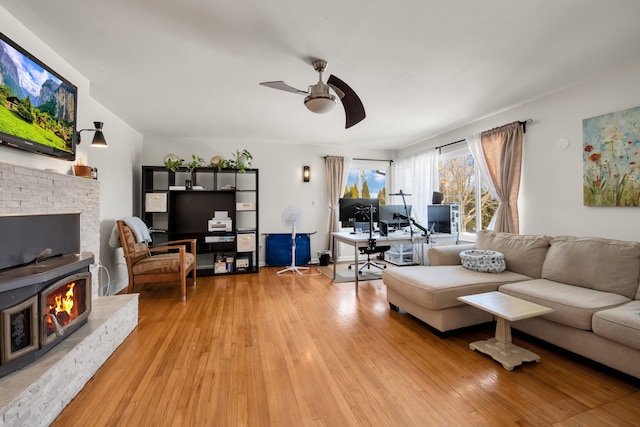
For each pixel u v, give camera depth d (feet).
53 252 6.40
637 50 7.18
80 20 5.89
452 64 7.80
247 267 15.31
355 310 9.86
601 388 5.51
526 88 9.45
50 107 6.53
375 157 19.30
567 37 6.59
